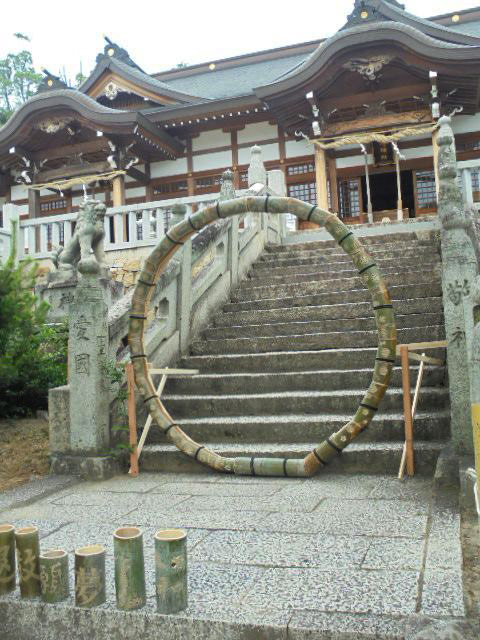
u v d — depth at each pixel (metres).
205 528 3.75
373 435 5.23
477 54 15.90
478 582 2.70
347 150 19.89
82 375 5.37
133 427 5.35
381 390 4.65
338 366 6.52
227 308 8.42
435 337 6.39
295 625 2.42
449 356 4.48
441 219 4.66
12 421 6.87
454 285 4.50
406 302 7.19
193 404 6.18
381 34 16.28
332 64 16.81
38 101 19.50
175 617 2.56
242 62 25.77
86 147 20.50
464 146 18.80
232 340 7.30
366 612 2.48
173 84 25.78
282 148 20.56
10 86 37.06
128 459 5.53
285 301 8.16
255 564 3.11
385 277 8.05
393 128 17.69
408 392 4.73
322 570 2.97
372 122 17.73
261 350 7.21
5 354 6.70
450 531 3.38
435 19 23.58
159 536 2.69
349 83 17.73
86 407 5.34
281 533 3.57
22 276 6.90
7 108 37.09
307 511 3.98
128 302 6.27
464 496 3.79
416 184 19.48
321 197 18.00
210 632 2.50
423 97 17.67
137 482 5.04
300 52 25.33
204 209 5.32
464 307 4.32
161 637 2.57
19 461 5.71
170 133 21.48
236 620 2.50
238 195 10.22
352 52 16.66
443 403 5.51
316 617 2.47
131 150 20.41
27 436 6.32
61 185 20.66
